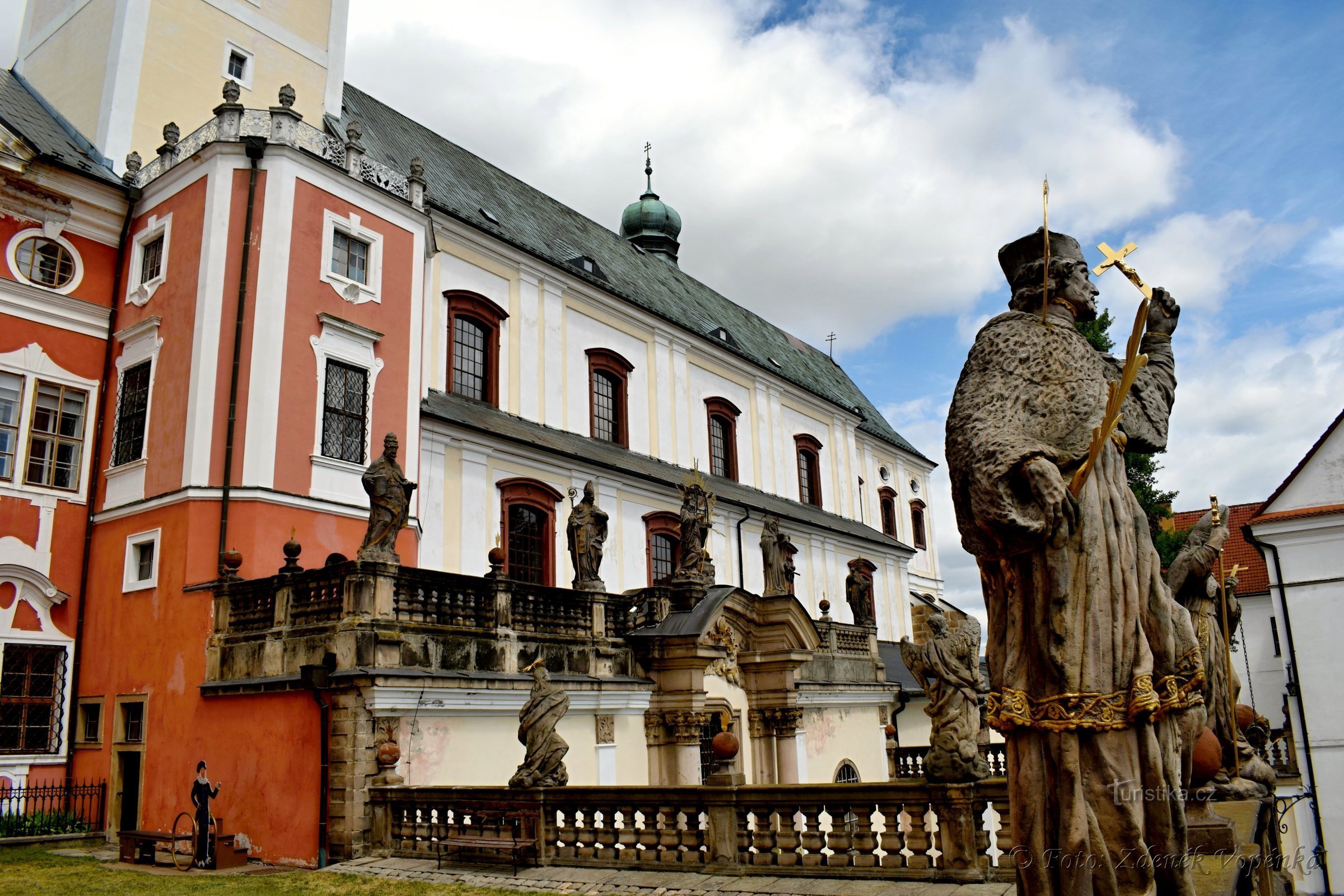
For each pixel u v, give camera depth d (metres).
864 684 29.22
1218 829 4.57
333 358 21.66
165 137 23.14
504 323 30.62
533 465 28.72
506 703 17.48
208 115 26.08
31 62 27.33
